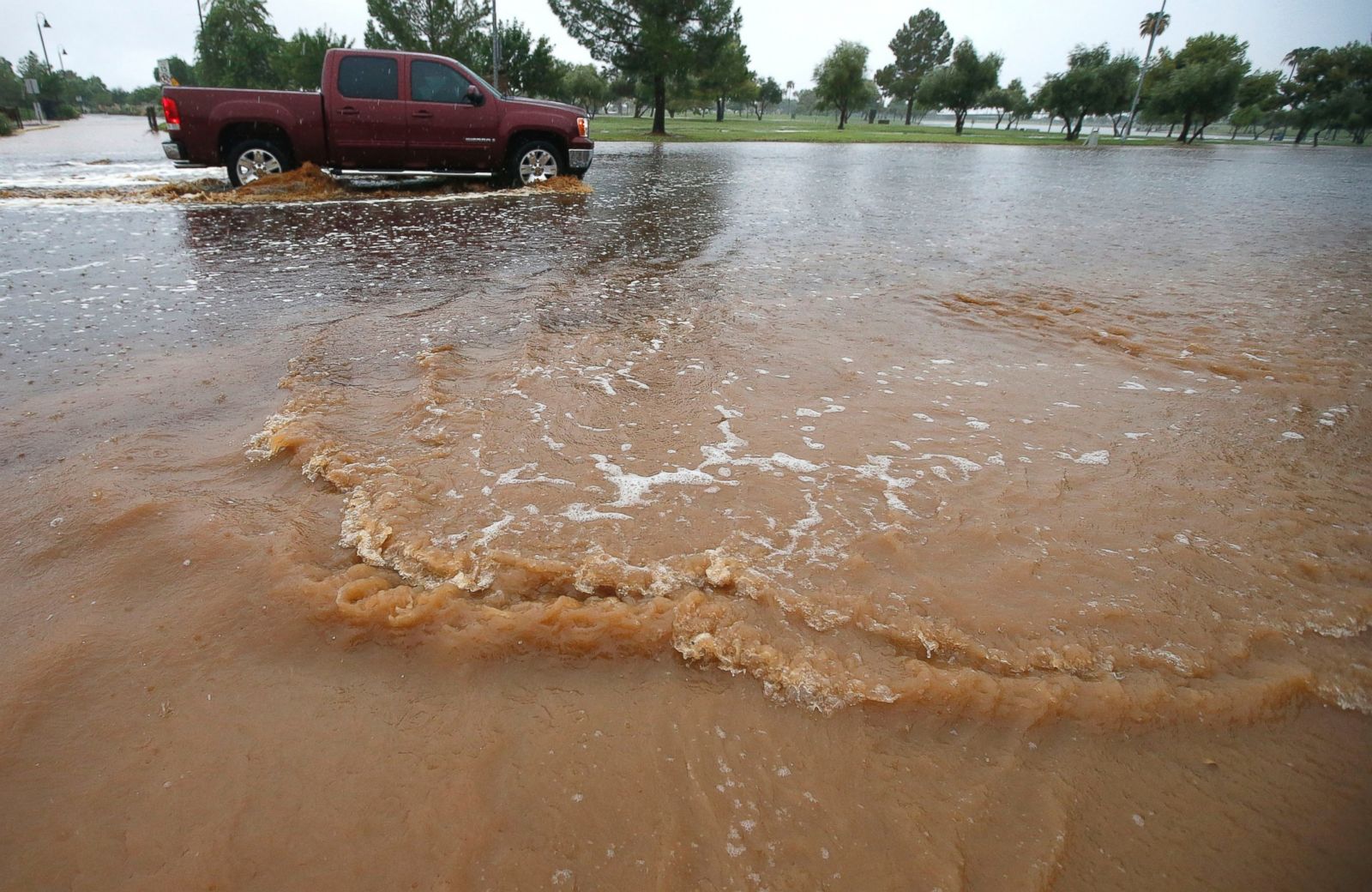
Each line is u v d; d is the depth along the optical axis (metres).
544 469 2.76
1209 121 39.75
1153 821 1.51
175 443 2.94
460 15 25.61
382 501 2.51
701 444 3.00
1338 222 9.61
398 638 1.96
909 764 1.63
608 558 2.24
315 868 1.40
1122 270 6.51
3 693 1.76
